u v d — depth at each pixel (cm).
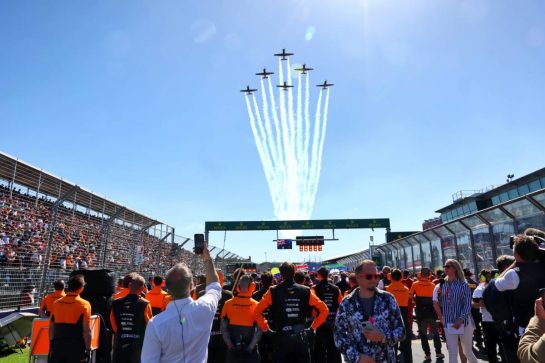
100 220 1495
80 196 1394
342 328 347
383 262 2619
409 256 2105
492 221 1234
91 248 1377
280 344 510
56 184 1283
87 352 545
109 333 707
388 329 335
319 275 682
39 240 1134
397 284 751
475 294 697
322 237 3569
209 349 628
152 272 1819
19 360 840
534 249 359
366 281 341
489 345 683
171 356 250
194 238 312
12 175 1109
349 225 3559
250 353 541
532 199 992
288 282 541
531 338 232
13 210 1071
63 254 1220
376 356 330
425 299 841
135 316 563
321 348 646
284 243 3566
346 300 355
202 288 675
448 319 588
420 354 900
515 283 362
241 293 561
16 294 991
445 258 1608
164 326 251
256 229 3569
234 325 548
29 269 1047
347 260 3988
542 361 211
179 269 270
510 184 3550
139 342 558
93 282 716
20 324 998
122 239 1597
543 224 995
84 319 543
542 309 235
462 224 1414
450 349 582
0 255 981
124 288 742
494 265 1221
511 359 371
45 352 617
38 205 1184
